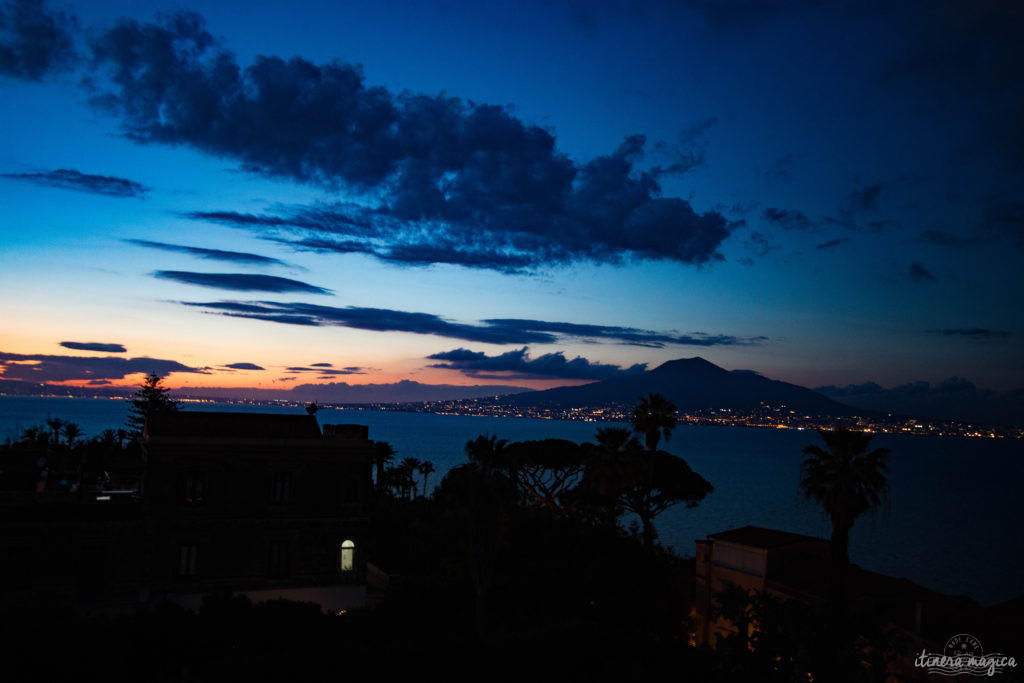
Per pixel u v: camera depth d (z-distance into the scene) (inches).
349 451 1718.8
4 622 1236.5
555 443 2824.8
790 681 1283.2
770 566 2063.2
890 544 5403.5
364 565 1713.8
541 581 1866.4
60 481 2049.7
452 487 1646.2
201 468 1599.4
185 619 1360.7
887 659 1350.9
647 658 1430.9
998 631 1596.9
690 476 2728.8
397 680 1211.9
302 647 1343.5
